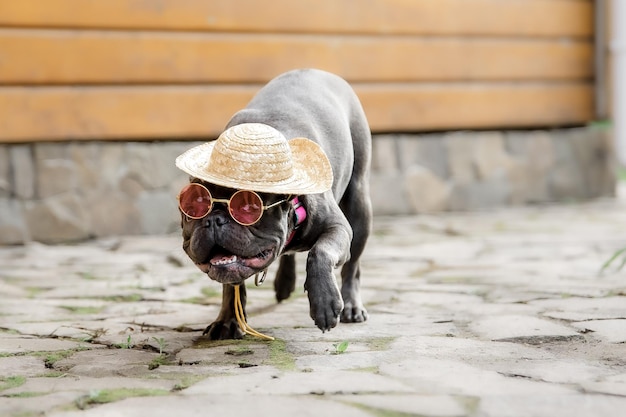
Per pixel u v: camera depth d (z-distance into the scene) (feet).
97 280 18.93
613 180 36.55
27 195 25.61
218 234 11.17
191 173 11.21
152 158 27.35
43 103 25.85
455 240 24.86
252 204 11.19
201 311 15.49
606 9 35.50
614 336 12.61
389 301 16.07
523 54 33.86
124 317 14.94
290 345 12.55
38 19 25.61
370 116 30.81
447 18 32.09
